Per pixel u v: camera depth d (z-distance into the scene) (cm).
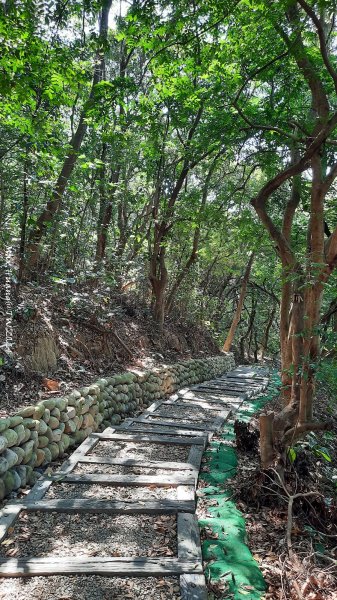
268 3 429
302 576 279
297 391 448
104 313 796
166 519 339
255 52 583
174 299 1298
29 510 339
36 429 422
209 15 498
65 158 766
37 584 256
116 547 298
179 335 1221
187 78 744
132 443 523
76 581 260
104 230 920
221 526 340
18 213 626
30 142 586
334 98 627
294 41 457
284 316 558
